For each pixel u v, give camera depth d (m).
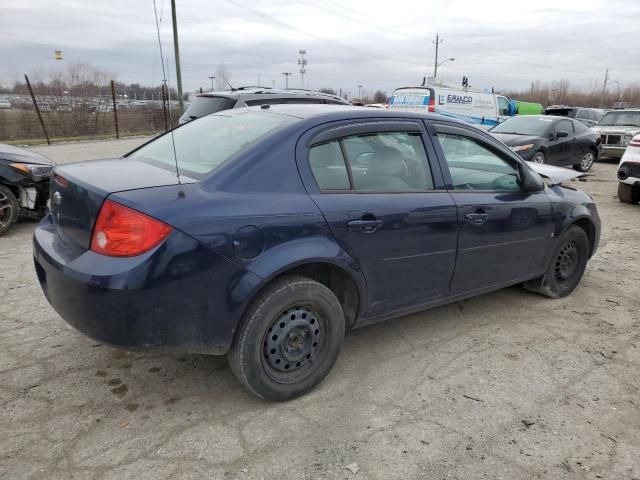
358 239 2.94
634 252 6.21
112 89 22.02
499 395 3.05
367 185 3.09
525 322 4.10
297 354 2.87
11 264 5.05
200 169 2.78
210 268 2.45
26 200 6.10
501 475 2.39
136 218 2.35
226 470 2.35
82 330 2.49
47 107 22.45
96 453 2.43
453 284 3.58
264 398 2.81
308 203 2.76
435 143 3.47
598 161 17.22
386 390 3.07
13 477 2.25
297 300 2.77
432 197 3.33
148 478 2.28
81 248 2.57
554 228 4.26
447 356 3.51
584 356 3.57
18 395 2.86
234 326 2.59
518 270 4.07
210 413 2.77
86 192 2.53
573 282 4.68
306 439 2.59
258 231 2.57
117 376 3.09
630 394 3.12
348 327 3.20
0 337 3.52
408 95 18.11
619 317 4.25
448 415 2.84
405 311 3.39
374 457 2.48
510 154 3.93
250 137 2.92
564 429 2.75
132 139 22.08
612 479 2.39
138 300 2.34
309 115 3.05
